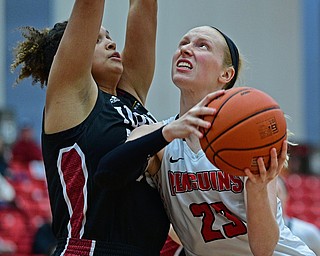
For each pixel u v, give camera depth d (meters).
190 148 4.92
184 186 4.87
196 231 4.94
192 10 19.17
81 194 4.72
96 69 5.20
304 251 5.22
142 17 5.70
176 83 4.91
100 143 4.74
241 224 4.85
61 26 5.31
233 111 4.18
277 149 4.18
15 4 23.55
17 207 14.22
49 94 4.82
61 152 4.82
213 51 4.94
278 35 20.84
